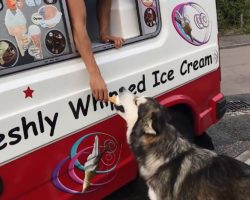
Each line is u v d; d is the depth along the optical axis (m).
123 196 1.94
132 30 1.66
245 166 1.43
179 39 1.84
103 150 1.57
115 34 1.66
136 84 1.66
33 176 1.34
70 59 1.43
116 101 1.52
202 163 1.41
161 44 1.75
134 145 1.48
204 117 2.06
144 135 1.43
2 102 1.24
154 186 1.46
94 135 1.53
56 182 1.42
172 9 1.80
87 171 1.52
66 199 1.47
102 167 1.58
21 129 1.29
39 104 1.33
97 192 1.58
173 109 1.88
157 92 1.75
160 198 1.46
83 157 1.50
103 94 1.48
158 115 1.43
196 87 1.98
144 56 1.68
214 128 2.73
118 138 1.62
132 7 1.65
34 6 1.32
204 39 2.00
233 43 6.16
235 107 3.12
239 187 1.36
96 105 1.51
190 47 1.91
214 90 2.12
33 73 1.32
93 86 1.45
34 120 1.32
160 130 1.41
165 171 1.43
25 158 1.31
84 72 1.46
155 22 1.73
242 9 7.36
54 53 1.38
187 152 1.44
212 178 1.38
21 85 1.28
